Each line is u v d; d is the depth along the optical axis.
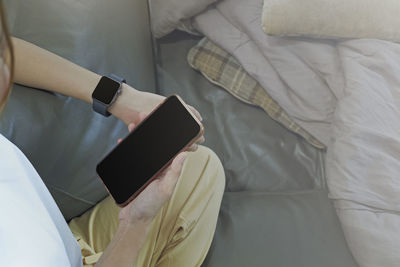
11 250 0.38
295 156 1.04
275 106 1.07
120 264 0.60
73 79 0.74
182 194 0.81
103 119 0.84
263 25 1.00
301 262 0.85
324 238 0.88
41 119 0.73
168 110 0.61
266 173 1.02
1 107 0.33
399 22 0.96
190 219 0.78
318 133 1.01
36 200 0.45
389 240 0.81
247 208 0.94
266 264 0.85
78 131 0.79
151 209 0.58
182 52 1.22
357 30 0.97
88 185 0.81
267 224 0.91
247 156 1.05
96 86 0.74
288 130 1.07
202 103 1.13
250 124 1.09
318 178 1.00
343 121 0.93
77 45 0.82
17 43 0.71
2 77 0.31
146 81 1.00
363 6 0.95
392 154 0.90
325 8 0.95
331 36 1.00
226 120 1.10
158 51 1.21
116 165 0.61
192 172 0.83
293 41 1.04
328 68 1.00
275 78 1.05
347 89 0.95
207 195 0.82
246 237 0.89
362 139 0.90
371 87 0.94
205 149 0.88
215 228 0.90
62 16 0.82
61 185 0.77
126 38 0.95
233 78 1.11
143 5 1.08
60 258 0.43
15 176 0.44
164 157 0.59
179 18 1.14
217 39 1.12
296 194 0.96
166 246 0.80
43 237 0.42
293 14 0.96
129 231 0.61
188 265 0.80
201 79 1.17
